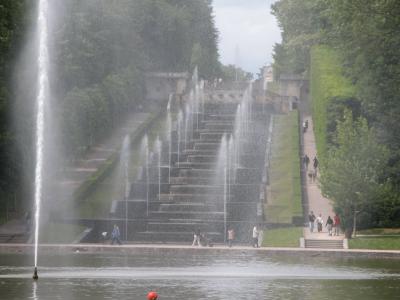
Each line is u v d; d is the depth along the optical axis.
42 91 167.38
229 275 146.50
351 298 123.50
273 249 187.00
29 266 159.50
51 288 130.00
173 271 151.75
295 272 151.75
